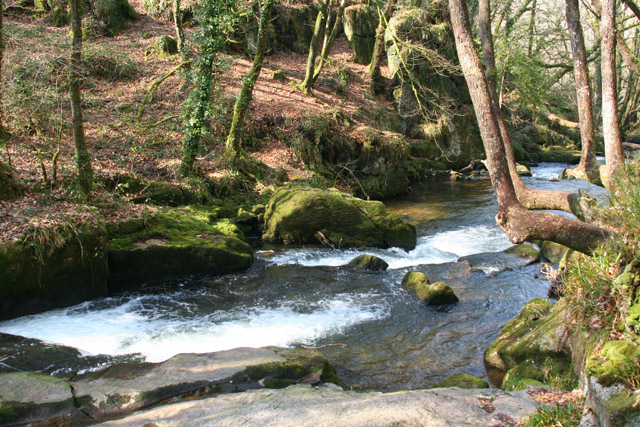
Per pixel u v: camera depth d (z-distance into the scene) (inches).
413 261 453.1
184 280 393.1
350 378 250.1
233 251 416.8
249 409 174.7
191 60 567.2
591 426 127.6
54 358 254.5
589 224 181.6
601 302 151.0
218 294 364.2
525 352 239.1
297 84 856.9
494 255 440.8
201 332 297.9
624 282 142.8
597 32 896.3
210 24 531.8
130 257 374.0
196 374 223.5
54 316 320.8
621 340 134.9
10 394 203.9
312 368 233.3
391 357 272.4
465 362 266.1
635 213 156.7
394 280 393.4
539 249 463.8
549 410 153.2
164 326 306.3
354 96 920.3
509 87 1144.2
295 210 492.1
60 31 746.2
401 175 776.9
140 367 233.3
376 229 494.3
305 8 1029.2
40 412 195.3
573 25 409.4
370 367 261.7
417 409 162.9
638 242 149.2
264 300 352.8
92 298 350.3
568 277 166.7
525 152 1095.6
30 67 393.4
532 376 224.8
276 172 625.9
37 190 394.3
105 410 201.0
